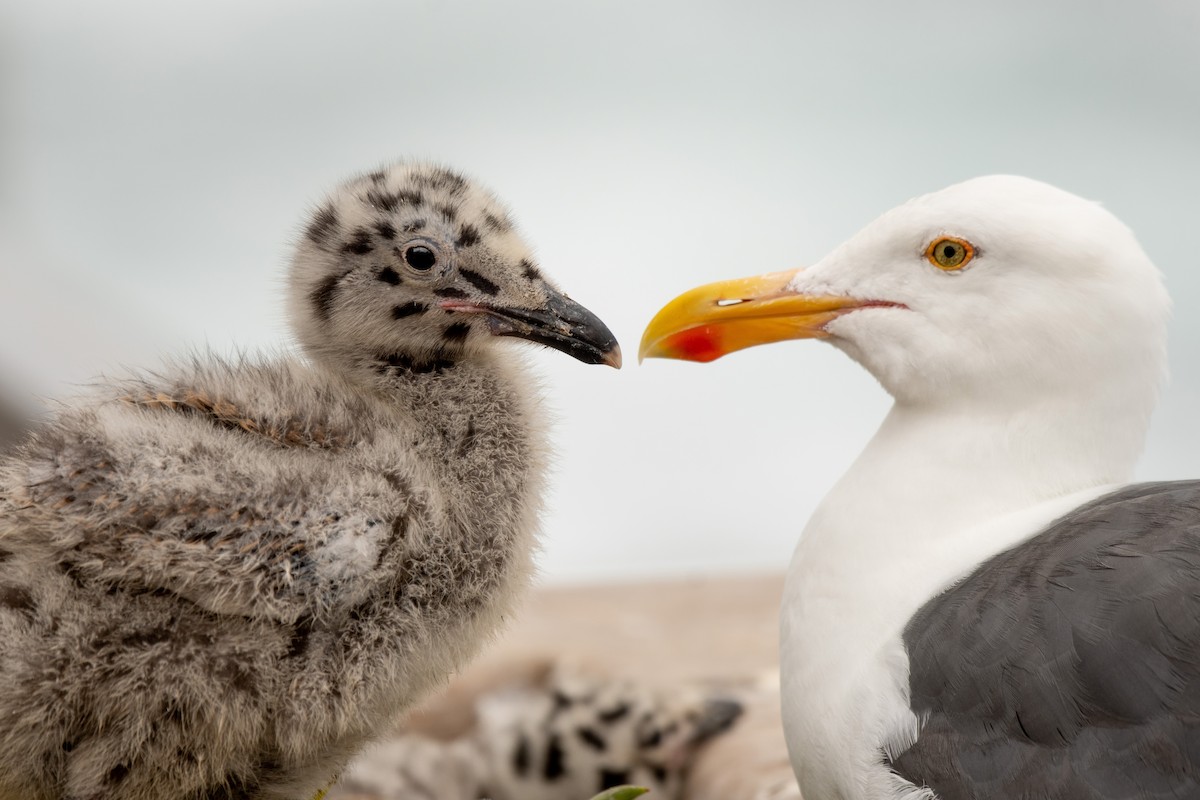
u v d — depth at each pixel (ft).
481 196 38.68
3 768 30.37
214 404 32.37
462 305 37.04
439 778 43.09
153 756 30.45
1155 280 31.73
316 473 31.35
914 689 28.58
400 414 35.27
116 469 30.32
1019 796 26.55
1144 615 26.55
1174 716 25.88
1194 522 27.89
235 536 30.19
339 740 32.68
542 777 43.16
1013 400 31.68
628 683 44.34
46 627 29.68
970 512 31.22
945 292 31.89
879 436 33.14
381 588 31.78
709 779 40.81
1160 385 32.04
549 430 37.40
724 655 50.21
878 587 30.63
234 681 30.30
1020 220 31.24
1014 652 27.45
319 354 37.73
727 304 34.06
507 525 34.71
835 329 33.30
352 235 37.24
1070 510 30.63
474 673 45.98
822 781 30.50
